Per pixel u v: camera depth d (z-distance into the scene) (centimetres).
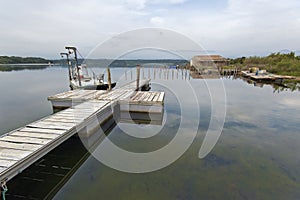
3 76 2603
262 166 400
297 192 321
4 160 307
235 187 332
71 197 312
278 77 1677
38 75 2755
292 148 482
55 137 405
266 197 309
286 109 855
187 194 315
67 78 2331
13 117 774
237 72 2580
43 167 400
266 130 603
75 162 421
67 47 1109
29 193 324
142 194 316
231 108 868
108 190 328
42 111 864
